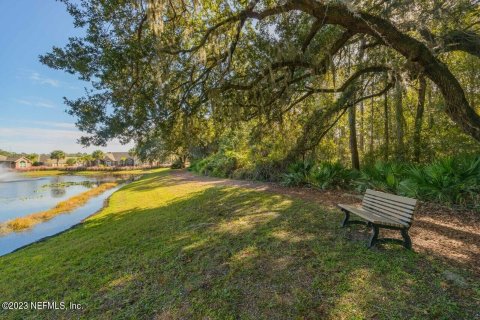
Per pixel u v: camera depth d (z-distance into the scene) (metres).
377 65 8.27
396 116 11.31
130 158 73.56
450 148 9.73
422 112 10.62
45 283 4.23
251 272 3.47
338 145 15.15
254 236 4.77
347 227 4.77
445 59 9.88
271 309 2.71
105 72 5.96
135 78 6.34
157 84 6.39
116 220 8.70
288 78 7.71
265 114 9.10
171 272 3.83
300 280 3.14
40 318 3.26
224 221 6.08
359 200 7.13
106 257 4.92
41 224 10.52
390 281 2.92
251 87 7.47
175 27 6.70
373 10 6.66
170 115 7.28
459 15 6.23
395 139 12.29
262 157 14.48
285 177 10.98
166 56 6.36
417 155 10.49
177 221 6.77
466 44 6.73
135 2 5.28
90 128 6.35
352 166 12.05
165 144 8.84
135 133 6.92
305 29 7.24
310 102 10.95
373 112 14.20
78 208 13.48
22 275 4.82
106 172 54.84
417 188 6.46
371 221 3.66
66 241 7.04
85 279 4.12
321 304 2.67
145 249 4.96
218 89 7.02
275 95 8.38
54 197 20.73
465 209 5.48
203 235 5.21
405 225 3.61
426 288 2.75
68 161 75.94
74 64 5.67
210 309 2.85
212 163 21.11
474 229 4.48
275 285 3.11
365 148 15.08
